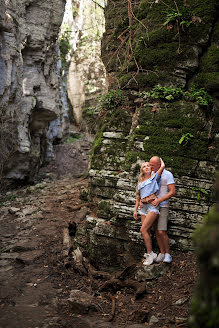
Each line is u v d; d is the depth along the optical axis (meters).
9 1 9.65
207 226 1.66
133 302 3.87
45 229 6.77
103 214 5.20
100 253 4.92
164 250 4.41
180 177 4.72
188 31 5.27
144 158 4.94
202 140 4.80
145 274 4.16
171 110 5.03
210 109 4.97
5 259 5.44
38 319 3.50
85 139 18.98
